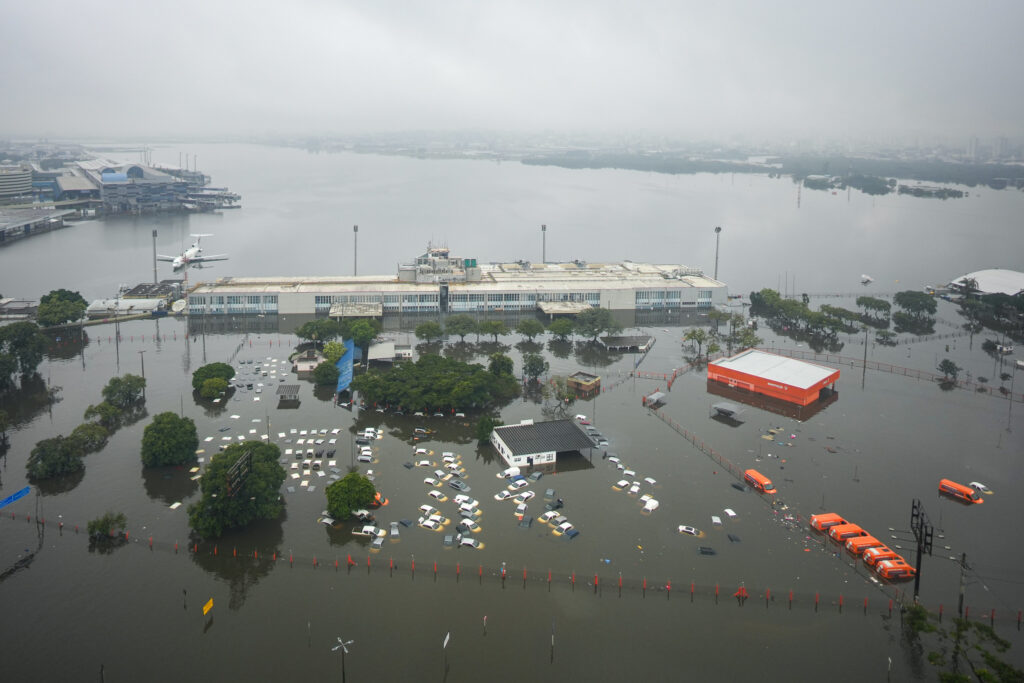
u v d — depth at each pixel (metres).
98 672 121.69
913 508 144.12
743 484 184.50
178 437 190.38
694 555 154.62
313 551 155.00
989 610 138.00
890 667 124.31
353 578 146.38
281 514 168.38
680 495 179.12
